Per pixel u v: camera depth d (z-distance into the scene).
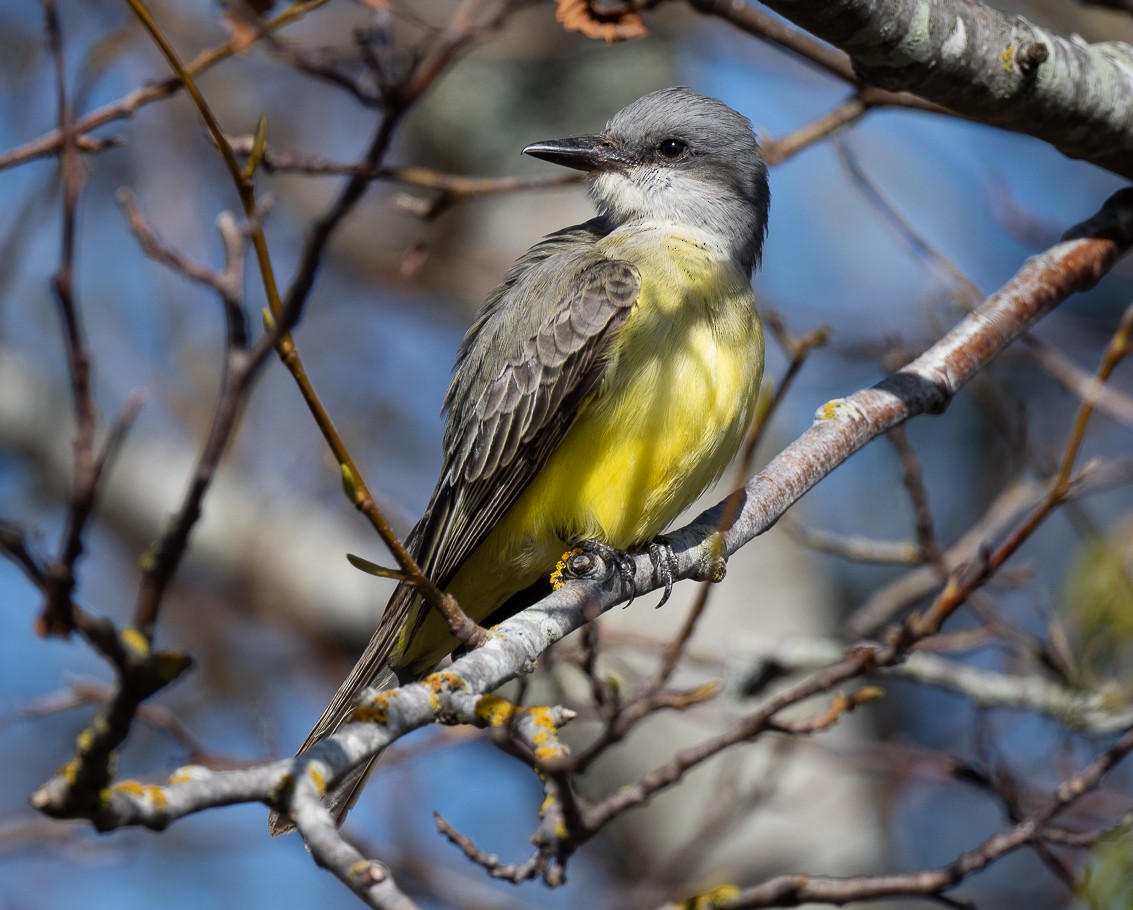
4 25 15.67
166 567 5.98
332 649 14.55
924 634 8.27
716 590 12.96
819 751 11.95
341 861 4.68
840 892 7.93
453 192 9.89
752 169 10.41
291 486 15.34
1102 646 9.91
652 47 15.73
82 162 8.64
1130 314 7.96
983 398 11.27
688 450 8.72
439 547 9.22
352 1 12.66
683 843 12.30
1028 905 14.39
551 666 9.55
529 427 8.91
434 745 10.52
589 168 10.23
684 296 8.87
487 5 14.45
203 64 8.70
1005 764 11.12
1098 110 8.40
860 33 7.46
